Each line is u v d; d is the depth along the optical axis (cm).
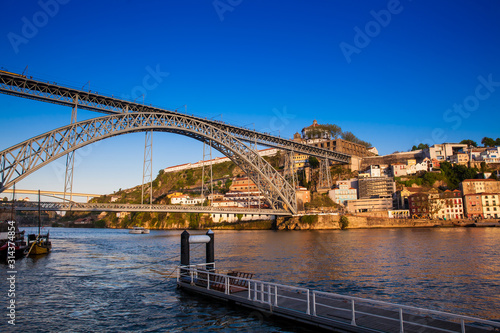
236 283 2772
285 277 3384
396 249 5456
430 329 1636
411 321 1770
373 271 3647
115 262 4772
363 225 12469
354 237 8162
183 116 8838
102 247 7019
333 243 6756
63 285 3272
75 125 6825
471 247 5456
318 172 17112
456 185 14800
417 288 2902
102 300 2703
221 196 16950
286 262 4350
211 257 3045
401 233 9131
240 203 15988
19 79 6225
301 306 2078
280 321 2038
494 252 4838
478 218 12062
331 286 3000
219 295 2464
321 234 9819
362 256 4775
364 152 19075
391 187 14475
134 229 13575
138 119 8056
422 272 3547
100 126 7288
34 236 6581
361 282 3145
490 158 15662
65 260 5025
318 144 18100
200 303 2505
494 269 3631
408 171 15988
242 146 10356
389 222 12350
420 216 12850
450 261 4169
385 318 1709
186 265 2988
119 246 7225
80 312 2406
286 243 7081
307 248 5966
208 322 2108
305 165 18175
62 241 8775
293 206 12500
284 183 12481
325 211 13450
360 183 15088
